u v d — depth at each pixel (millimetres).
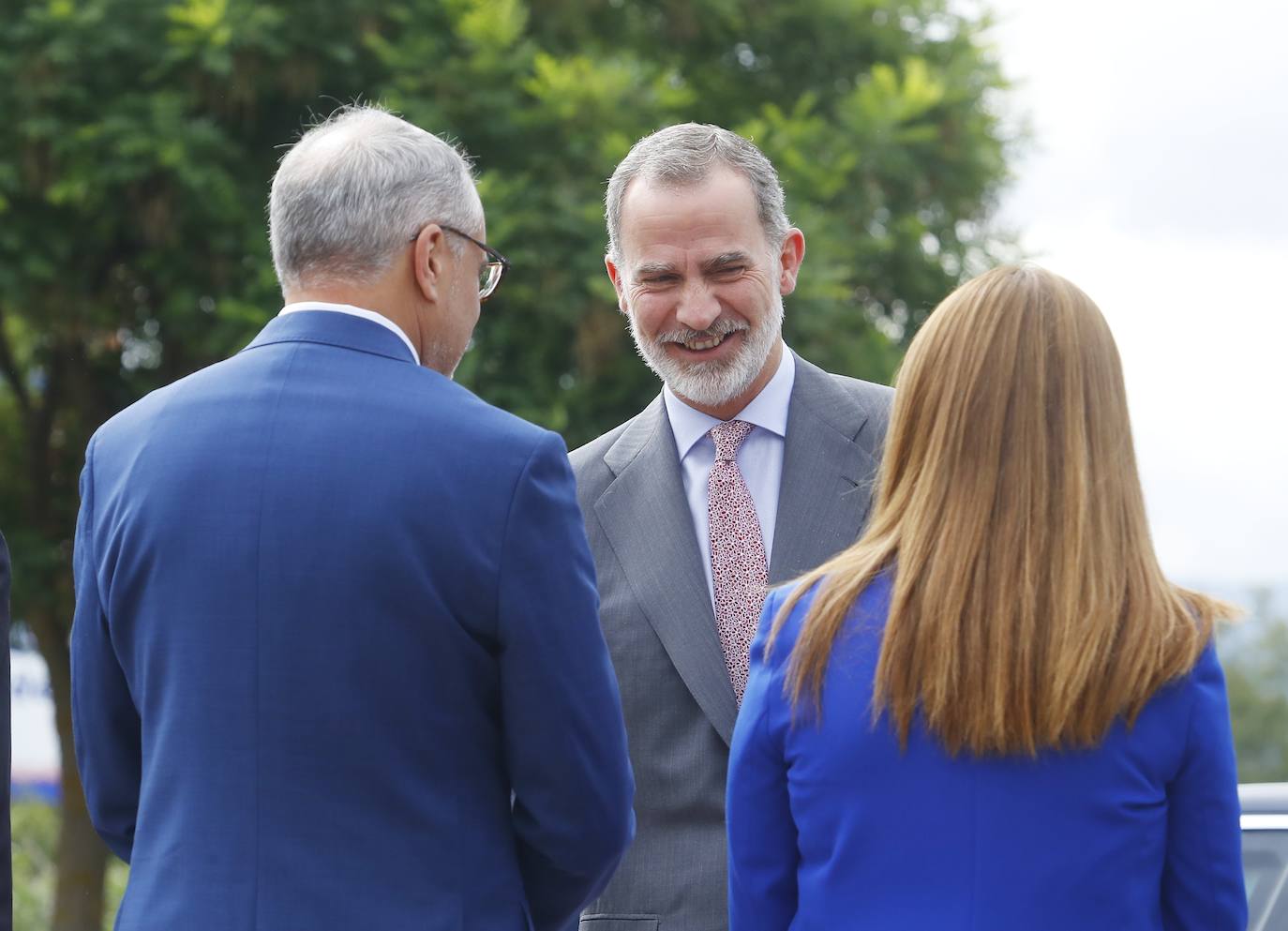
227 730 3844
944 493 3543
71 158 16078
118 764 4379
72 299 17812
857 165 17641
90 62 16453
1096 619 3381
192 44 16062
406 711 3859
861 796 3525
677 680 5430
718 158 5445
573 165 16250
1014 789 3414
